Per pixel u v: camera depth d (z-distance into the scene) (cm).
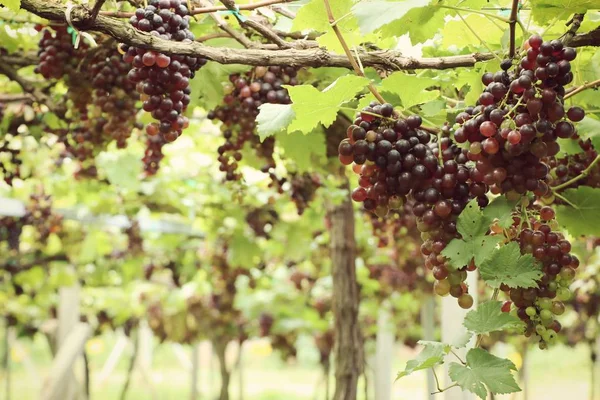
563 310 150
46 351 2100
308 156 265
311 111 149
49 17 160
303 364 2247
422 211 151
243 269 580
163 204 480
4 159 319
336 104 148
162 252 665
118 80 238
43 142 329
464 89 227
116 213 484
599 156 189
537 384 1764
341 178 328
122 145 262
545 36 188
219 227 513
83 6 159
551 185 201
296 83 221
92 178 380
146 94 174
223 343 792
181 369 1939
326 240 549
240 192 255
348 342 350
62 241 562
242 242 518
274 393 1695
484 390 132
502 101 142
